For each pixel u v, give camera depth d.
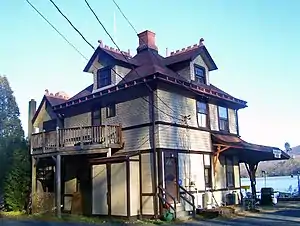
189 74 20.02
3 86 40.25
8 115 39.59
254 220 15.52
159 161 16.78
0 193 22.00
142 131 17.70
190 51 21.12
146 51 22.36
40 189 21.30
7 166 22.12
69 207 20.56
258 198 25.39
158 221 15.58
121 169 16.84
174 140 17.81
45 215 18.39
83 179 19.83
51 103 24.25
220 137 20.45
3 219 17.69
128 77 19.62
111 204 16.95
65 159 20.97
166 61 21.58
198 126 19.67
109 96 19.70
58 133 18.84
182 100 18.88
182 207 17.33
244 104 23.28
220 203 20.19
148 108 17.64
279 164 77.56
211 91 20.31
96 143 17.88
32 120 25.94
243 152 22.00
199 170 19.11
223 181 21.00
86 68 21.31
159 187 16.48
